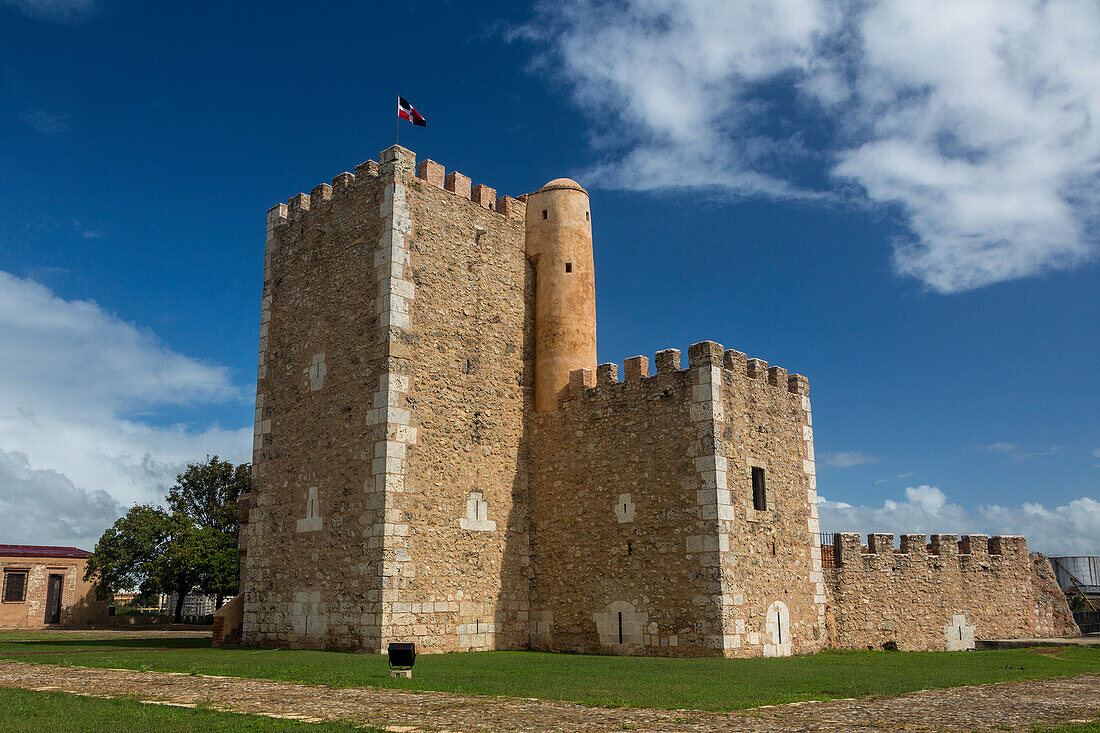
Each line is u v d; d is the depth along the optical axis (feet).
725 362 80.59
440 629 77.87
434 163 87.71
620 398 84.02
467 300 87.45
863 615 92.17
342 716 37.01
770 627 78.59
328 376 84.07
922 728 34.73
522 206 97.30
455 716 37.11
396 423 77.77
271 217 96.12
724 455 76.74
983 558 106.22
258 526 87.40
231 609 87.66
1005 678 57.21
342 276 85.51
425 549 77.92
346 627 75.87
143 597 190.49
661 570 77.46
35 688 47.21
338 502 79.61
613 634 79.77
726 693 45.70
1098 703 43.50
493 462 86.53
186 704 40.78
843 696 46.06
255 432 90.58
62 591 189.67
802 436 89.51
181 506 191.83
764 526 80.53
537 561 87.40
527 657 72.33
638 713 38.45
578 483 85.81
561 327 91.97
